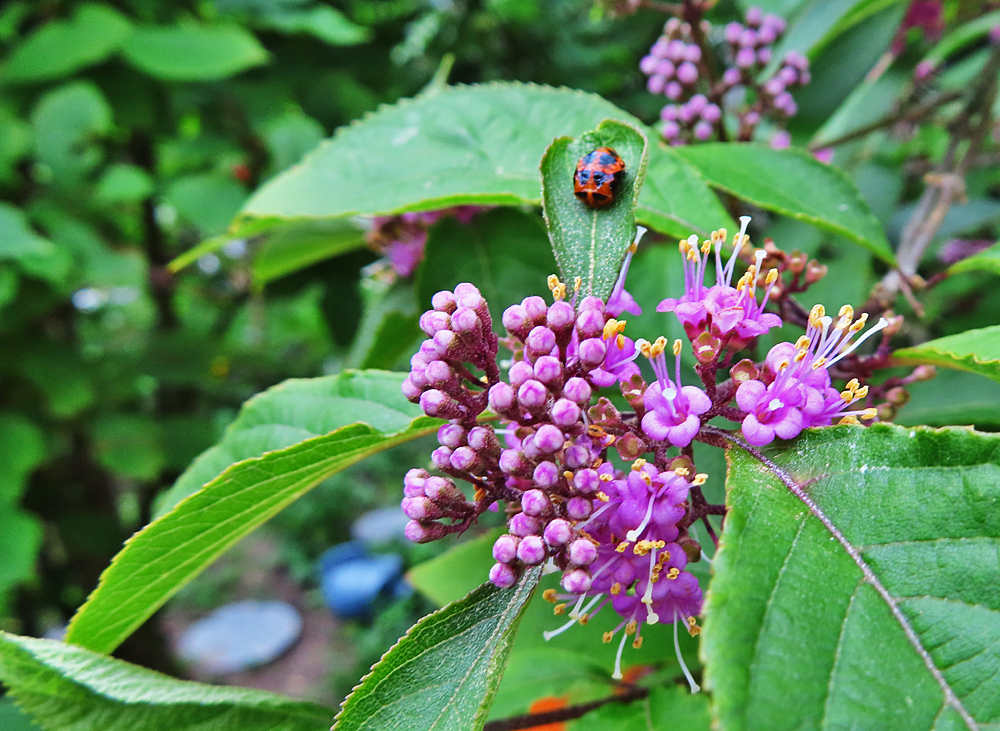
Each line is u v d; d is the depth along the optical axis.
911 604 0.07
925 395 0.13
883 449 0.08
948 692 0.06
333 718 0.11
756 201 0.12
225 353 0.35
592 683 0.13
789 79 0.16
